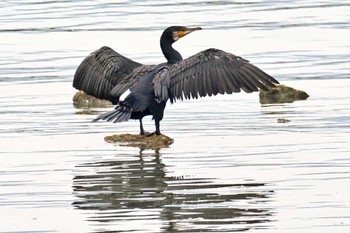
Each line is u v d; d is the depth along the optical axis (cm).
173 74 1549
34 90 2202
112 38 2841
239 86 1480
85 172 1495
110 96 1639
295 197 1331
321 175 1438
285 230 1200
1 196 1376
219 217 1254
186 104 1998
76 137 1730
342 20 3053
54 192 1390
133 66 1658
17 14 3319
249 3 3497
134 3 3534
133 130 1780
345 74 2278
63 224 1245
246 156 1565
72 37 2884
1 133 1775
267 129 1756
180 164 1529
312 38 2759
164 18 3180
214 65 1503
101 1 3584
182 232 1199
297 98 2034
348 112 1881
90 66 1652
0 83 2292
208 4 3488
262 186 1389
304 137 1680
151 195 1363
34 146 1670
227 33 2875
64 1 3606
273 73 2320
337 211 1268
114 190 1394
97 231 1211
